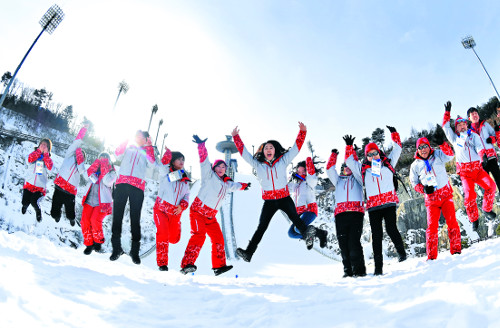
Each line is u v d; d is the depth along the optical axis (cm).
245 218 3350
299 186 712
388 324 230
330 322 259
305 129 566
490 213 657
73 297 312
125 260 983
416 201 2130
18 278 313
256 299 367
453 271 360
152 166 595
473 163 664
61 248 650
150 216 3105
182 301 374
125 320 281
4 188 2206
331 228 3122
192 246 566
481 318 204
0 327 207
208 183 579
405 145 3209
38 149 713
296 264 2267
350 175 614
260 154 577
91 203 628
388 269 645
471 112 703
